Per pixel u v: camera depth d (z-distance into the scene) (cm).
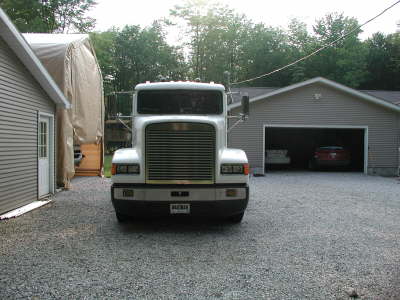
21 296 388
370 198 1077
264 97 1791
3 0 3141
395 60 4025
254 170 1791
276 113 1820
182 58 4800
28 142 926
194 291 405
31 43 1273
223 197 652
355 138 2123
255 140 1812
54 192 1112
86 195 1094
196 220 768
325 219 784
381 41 4366
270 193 1160
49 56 1234
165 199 645
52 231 664
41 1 3284
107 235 640
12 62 836
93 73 1553
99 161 1642
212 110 791
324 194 1148
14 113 848
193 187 650
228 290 408
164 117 682
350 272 467
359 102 1856
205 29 4469
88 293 397
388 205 960
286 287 418
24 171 901
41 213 828
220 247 572
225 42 4588
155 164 651
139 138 675
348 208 913
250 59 4625
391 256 532
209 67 4506
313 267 484
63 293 396
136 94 790
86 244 583
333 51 4197
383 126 1869
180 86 789
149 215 659
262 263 498
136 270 467
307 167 2272
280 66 4412
